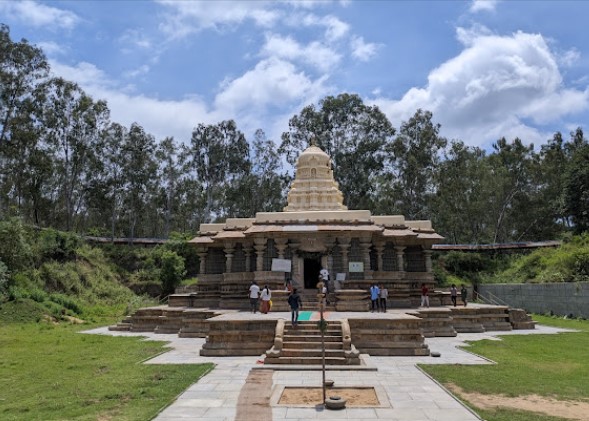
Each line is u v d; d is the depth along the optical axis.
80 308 38.97
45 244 46.97
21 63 55.28
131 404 11.76
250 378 14.55
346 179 65.94
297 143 68.00
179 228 95.50
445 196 70.06
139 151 69.31
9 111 55.31
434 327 25.25
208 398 12.30
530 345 21.67
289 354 17.38
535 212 69.69
